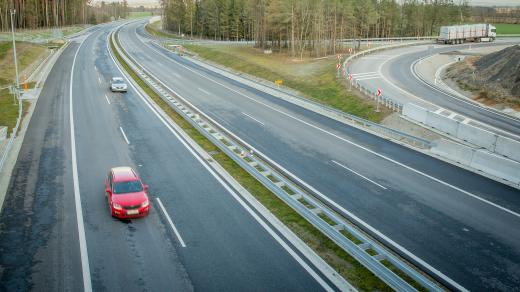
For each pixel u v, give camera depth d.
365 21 91.31
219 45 91.94
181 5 140.12
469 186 20.31
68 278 12.52
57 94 38.94
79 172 20.97
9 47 60.06
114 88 40.47
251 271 13.09
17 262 13.24
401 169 22.52
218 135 27.94
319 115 34.91
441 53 71.19
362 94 40.22
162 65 61.56
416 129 30.03
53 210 16.86
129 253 13.93
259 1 87.81
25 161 22.27
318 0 76.38
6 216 16.22
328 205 17.98
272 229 15.88
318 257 14.04
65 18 144.75
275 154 24.66
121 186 17.14
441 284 12.65
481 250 14.59
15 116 31.33
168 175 21.00
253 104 38.12
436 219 16.84
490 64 49.06
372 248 14.25
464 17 141.75
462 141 27.45
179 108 33.66
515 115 34.66
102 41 90.44
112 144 25.53
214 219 16.52
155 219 16.34
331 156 24.47
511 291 12.32
